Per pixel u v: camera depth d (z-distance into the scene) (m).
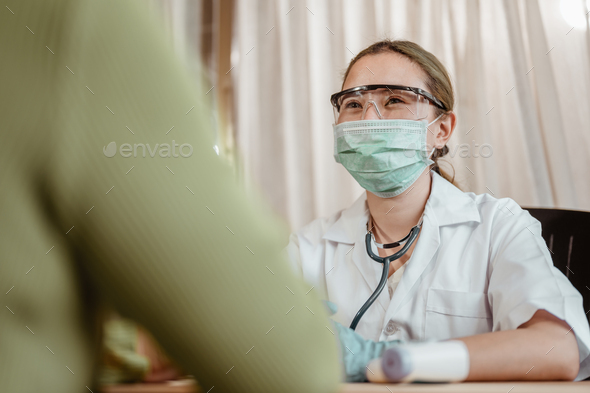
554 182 2.25
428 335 1.11
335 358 0.35
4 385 0.29
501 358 0.74
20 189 0.30
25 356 0.30
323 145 2.45
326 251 1.35
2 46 0.31
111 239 0.30
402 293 1.15
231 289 0.31
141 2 0.34
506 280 1.03
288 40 2.54
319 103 2.46
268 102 2.55
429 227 1.21
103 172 0.30
